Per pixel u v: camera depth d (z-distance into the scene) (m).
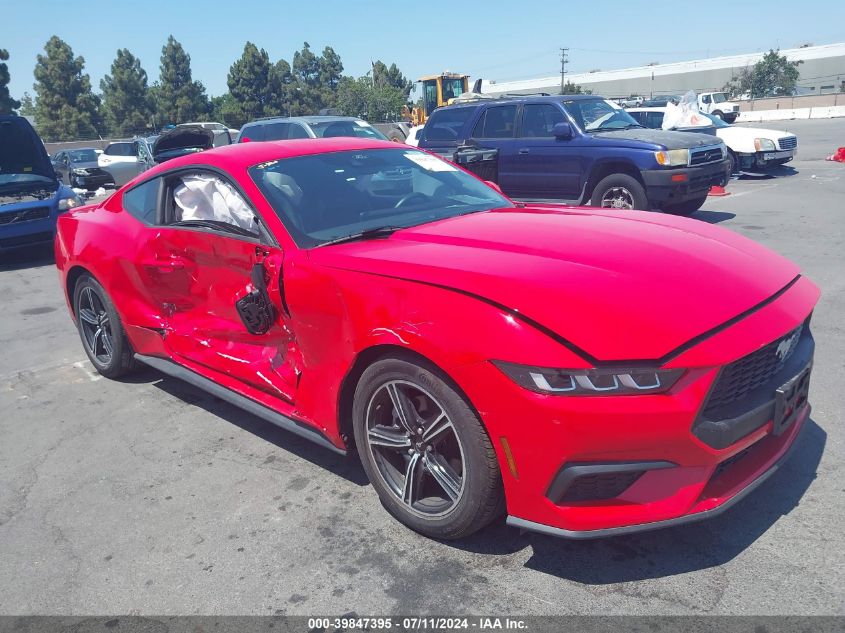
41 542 2.86
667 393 2.09
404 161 3.91
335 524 2.83
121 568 2.64
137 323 4.14
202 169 3.69
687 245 2.77
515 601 2.29
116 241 4.15
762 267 2.70
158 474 3.37
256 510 2.98
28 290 7.93
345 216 3.30
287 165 3.54
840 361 4.11
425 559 2.55
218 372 3.62
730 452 2.21
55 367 5.13
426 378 2.40
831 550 2.40
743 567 2.36
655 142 8.43
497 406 2.19
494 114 9.97
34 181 9.82
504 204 3.80
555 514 2.21
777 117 41.91
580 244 2.72
